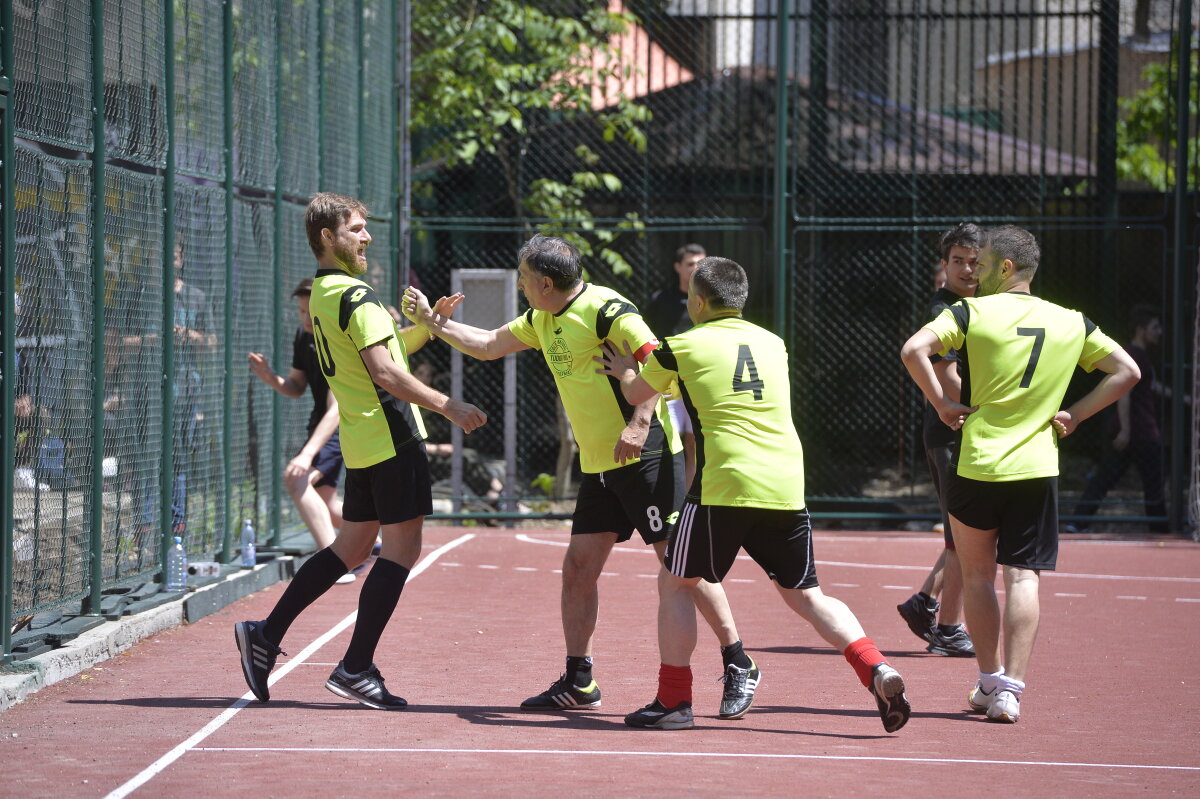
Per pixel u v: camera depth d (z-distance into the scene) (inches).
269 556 657.0
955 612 496.4
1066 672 472.7
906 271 981.8
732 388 364.8
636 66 965.8
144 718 379.2
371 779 314.0
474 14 952.9
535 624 551.5
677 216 998.4
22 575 424.2
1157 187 1052.5
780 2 853.2
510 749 345.4
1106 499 931.3
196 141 563.8
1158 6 1026.1
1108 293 940.6
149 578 530.3
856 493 966.4
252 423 648.4
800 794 305.3
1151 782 323.0
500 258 993.5
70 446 453.7
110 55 480.7
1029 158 936.9
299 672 448.8
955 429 402.9
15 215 409.4
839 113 975.0
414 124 956.6
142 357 514.0
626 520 401.7
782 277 867.4
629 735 365.1
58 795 301.0
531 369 1001.5
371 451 394.9
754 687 391.9
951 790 311.1
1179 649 518.6
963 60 1179.9
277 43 667.4
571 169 993.5
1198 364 860.6
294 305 710.5
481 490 953.5
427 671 455.8
